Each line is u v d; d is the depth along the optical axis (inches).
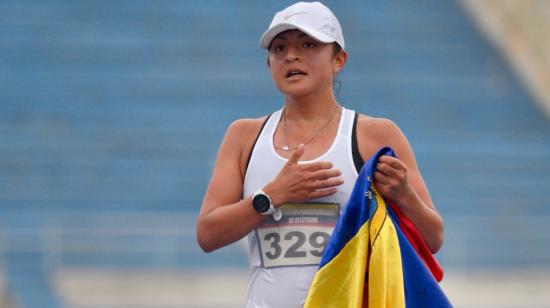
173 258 1615.4
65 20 2402.8
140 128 2113.7
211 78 2279.8
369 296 438.3
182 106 2188.7
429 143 2129.7
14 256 1611.7
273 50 470.6
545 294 1585.9
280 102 2224.4
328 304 438.0
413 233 452.8
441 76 2340.1
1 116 2122.3
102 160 2003.0
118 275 1572.3
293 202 455.5
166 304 1502.2
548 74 2372.0
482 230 1715.1
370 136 466.9
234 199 477.1
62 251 1616.6
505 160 2098.9
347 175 457.7
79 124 2118.6
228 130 488.4
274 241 457.1
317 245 452.8
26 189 1905.8
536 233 1737.2
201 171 1990.7
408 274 442.6
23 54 2298.2
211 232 462.9
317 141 466.9
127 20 2425.0
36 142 2047.2
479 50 2422.5
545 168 2073.1
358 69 2337.6
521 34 2481.5
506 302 1537.9
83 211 1862.7
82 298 1531.7
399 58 2374.5
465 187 1989.4
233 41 2395.4
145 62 2315.5
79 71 2266.2
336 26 470.6
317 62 464.4
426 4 2539.4
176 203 1902.1
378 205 443.8
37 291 1555.1
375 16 2491.4
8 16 2396.7
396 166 438.9
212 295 1520.7
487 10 2529.5
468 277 1636.3
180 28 2413.9
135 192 1915.6
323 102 473.4
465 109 2253.9
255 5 2504.9
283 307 452.8
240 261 1621.6
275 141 473.1
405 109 2235.5
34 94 2194.9
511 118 2239.2
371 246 439.5
